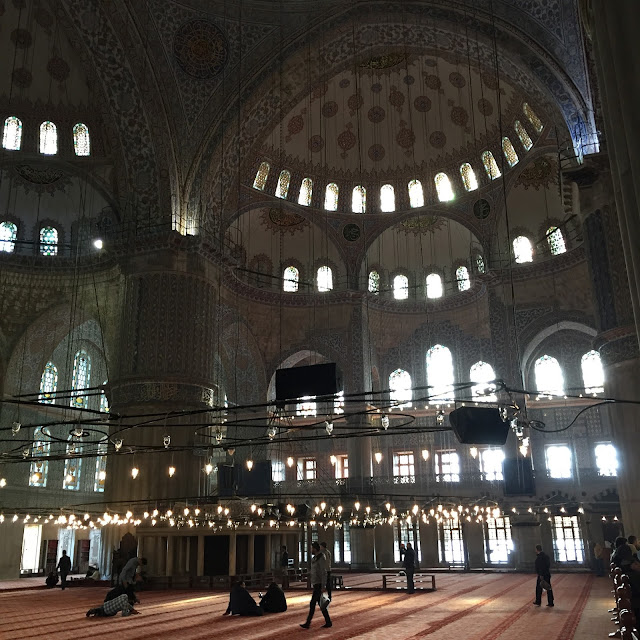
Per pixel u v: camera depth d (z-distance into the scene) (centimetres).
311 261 2822
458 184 2684
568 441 2536
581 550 2298
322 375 1133
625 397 1512
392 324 2878
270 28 2198
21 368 2380
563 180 1719
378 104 2630
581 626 945
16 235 2462
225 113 2228
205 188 2259
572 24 1889
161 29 2120
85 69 2166
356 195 2772
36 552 2477
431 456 2719
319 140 2680
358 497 2397
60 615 1181
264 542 1872
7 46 2217
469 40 2102
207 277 2255
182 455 2028
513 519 2288
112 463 2048
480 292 2731
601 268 1620
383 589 1634
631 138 345
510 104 2441
